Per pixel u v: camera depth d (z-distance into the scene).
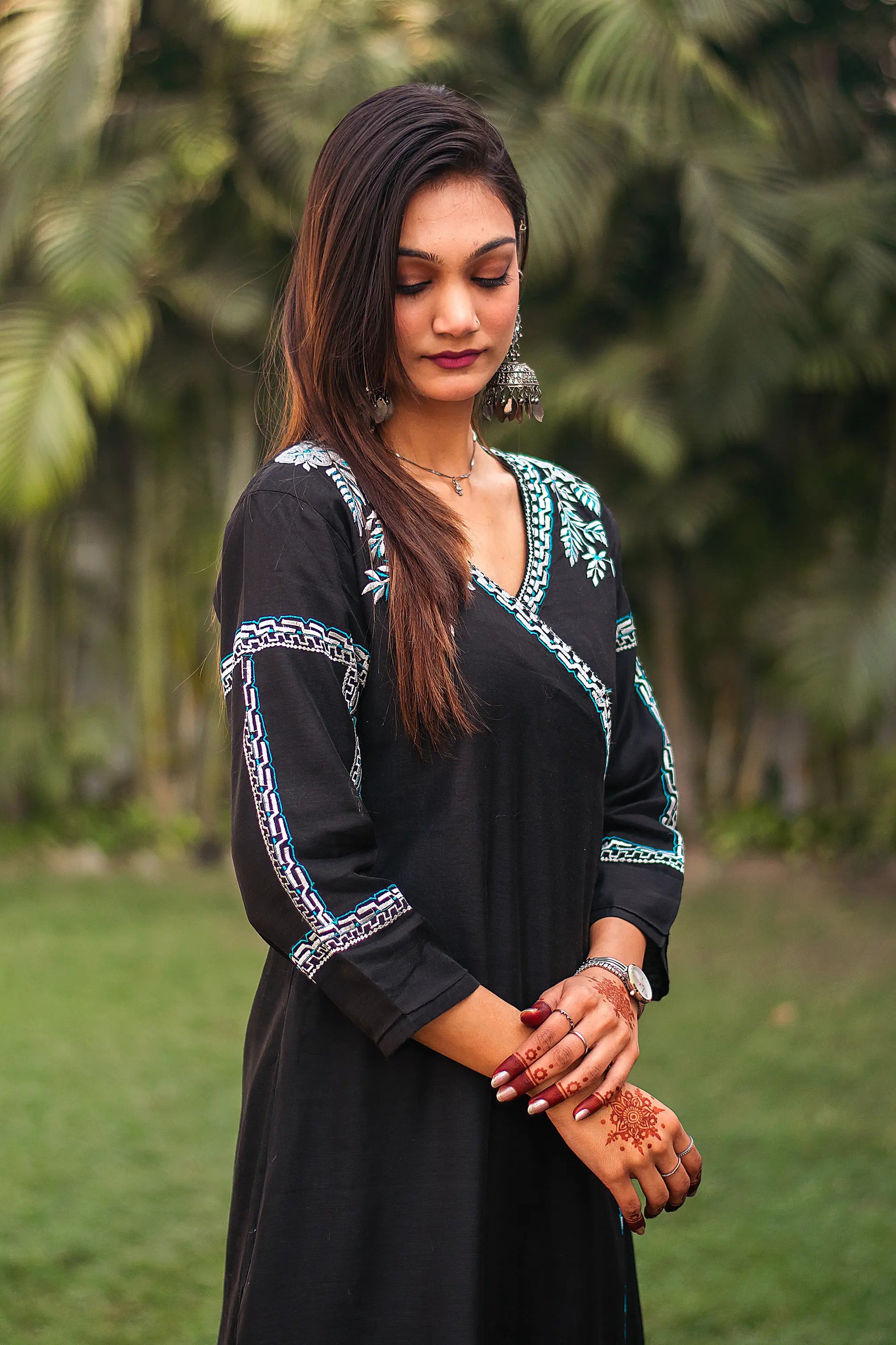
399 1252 1.14
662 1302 2.28
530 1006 1.20
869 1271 2.36
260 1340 1.12
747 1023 3.69
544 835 1.21
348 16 4.73
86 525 5.82
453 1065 1.15
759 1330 2.19
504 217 1.19
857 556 5.25
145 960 4.31
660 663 5.74
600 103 4.64
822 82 5.32
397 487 1.19
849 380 4.95
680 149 4.72
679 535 5.29
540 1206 1.22
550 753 1.21
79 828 5.77
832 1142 2.89
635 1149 1.13
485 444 1.40
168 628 5.80
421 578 1.16
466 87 4.86
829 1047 3.50
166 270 5.04
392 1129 1.15
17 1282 2.34
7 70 4.65
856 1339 2.15
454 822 1.17
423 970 1.10
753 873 5.42
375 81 4.53
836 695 4.89
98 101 4.62
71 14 4.66
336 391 1.21
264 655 1.12
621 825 1.36
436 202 1.16
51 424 4.65
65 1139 2.93
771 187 4.77
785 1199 2.64
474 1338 1.12
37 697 5.86
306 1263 1.13
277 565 1.14
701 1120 3.03
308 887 1.09
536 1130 1.22
